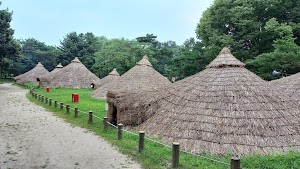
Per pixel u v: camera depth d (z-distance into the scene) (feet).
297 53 76.84
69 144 33.91
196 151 30.25
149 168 25.84
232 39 94.99
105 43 193.26
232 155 28.86
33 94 89.45
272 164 25.40
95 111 57.62
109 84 85.35
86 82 124.36
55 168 25.54
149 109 40.93
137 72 76.43
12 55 132.77
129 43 165.17
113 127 43.11
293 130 31.99
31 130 41.19
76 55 205.77
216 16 103.71
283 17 101.40
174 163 25.58
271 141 30.22
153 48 171.83
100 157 29.07
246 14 92.73
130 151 30.78
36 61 251.19
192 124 33.50
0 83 174.60
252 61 87.04
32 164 26.40
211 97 35.78
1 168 24.93
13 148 31.45
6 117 51.67
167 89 43.37
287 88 50.85
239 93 35.37
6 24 124.67
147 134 36.65
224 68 40.11
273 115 32.94
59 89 115.44
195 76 42.19
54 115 55.52
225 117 32.76
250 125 31.60
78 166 26.25
